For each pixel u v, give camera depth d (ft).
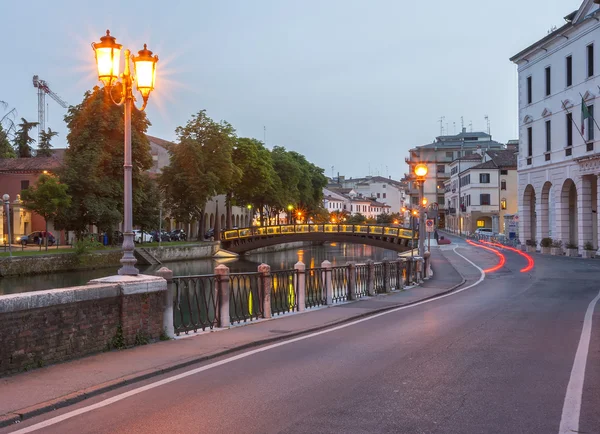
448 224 380.99
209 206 310.65
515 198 289.33
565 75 145.79
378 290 72.23
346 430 19.79
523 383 26.12
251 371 29.09
